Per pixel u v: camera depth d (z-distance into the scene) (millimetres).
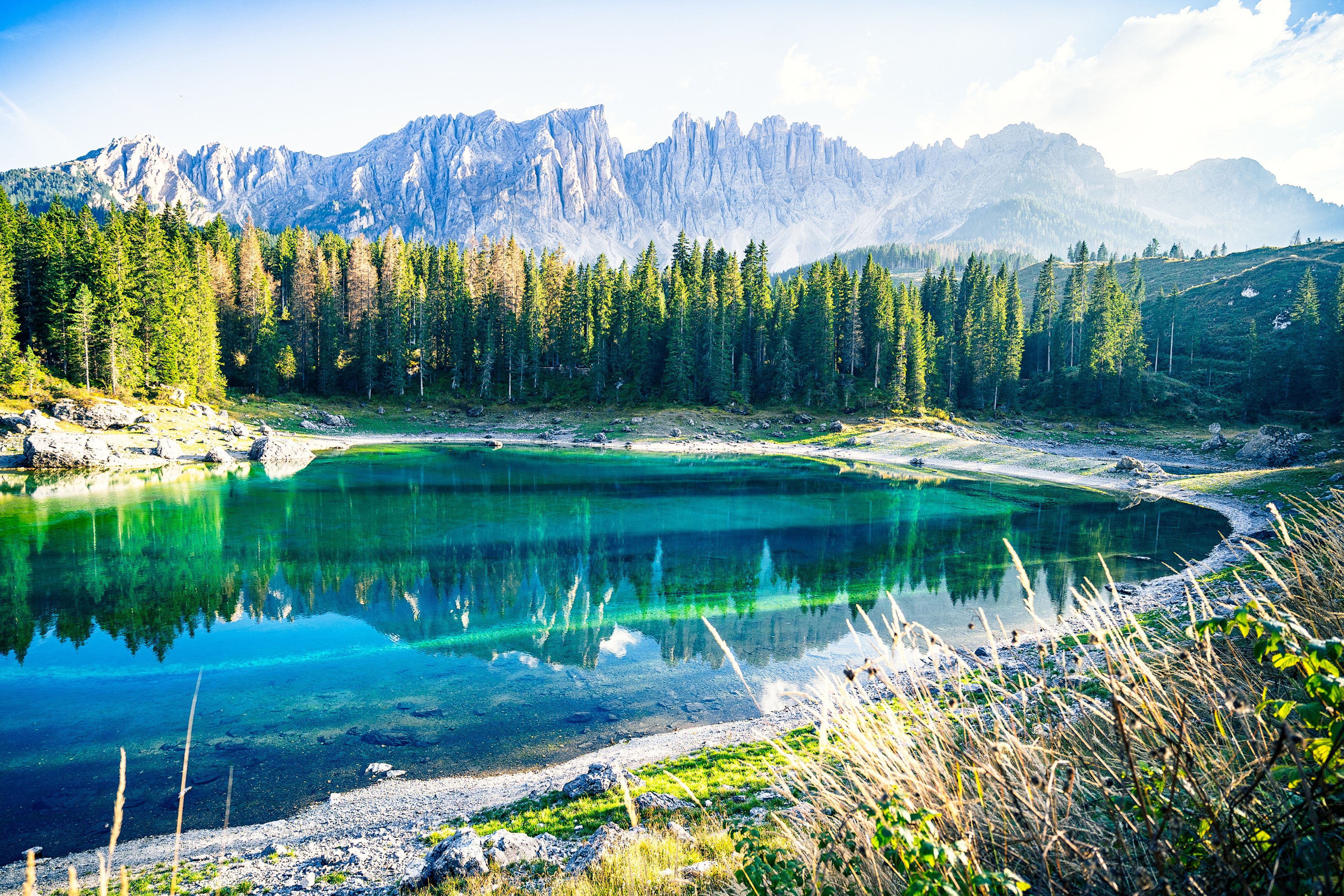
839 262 116500
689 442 91500
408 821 12555
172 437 70000
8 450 58906
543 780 14125
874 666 3379
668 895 5812
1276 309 126312
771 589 29109
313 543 34906
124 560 30875
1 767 14883
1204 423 96375
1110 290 110188
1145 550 35281
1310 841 2057
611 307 111750
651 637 23359
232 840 12258
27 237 75562
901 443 86062
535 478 61594
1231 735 2600
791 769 3727
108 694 18625
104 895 1557
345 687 19344
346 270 111188
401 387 102938
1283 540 4215
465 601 27078
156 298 80188
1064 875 2658
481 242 126562
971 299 124250
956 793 2941
